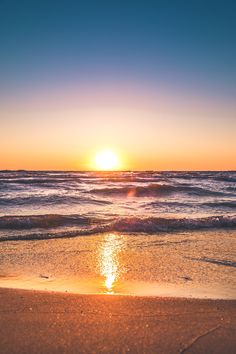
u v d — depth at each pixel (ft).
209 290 18.37
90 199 71.51
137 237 35.24
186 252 28.45
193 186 109.29
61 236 35.32
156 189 93.81
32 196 71.61
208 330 11.85
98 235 36.09
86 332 11.55
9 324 12.08
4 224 40.55
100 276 21.45
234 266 24.17
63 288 18.58
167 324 12.35
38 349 10.30
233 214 53.88
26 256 26.66
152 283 19.94
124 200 75.46
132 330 11.77
